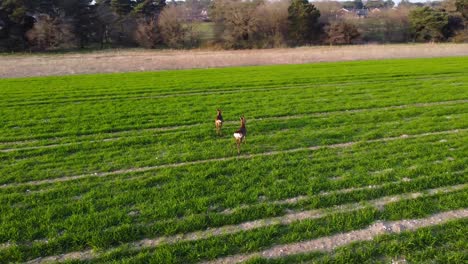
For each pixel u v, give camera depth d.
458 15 87.12
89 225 9.98
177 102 25.30
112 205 11.18
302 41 86.62
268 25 86.31
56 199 11.57
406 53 57.81
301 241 9.35
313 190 11.89
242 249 8.99
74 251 9.09
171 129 19.28
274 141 16.92
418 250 8.93
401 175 12.77
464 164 13.60
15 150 16.34
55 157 15.49
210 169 13.54
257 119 20.95
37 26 74.44
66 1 77.88
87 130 19.14
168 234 9.66
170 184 12.43
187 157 14.95
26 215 10.62
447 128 18.34
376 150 15.40
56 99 26.78
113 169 14.12
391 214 10.37
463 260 8.48
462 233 9.43
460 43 81.81
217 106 23.91
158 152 15.90
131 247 9.19
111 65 47.81
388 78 33.41
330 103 24.11
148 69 44.31
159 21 82.88
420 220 10.18
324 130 18.45
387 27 92.19
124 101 25.92
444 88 28.03
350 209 10.76
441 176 12.52
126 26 85.31
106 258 8.76
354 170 13.41
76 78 36.66
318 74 36.53
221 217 10.27
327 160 14.41
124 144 16.98
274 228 9.72
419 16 87.00
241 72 39.31
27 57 60.84
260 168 13.73
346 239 9.41
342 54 57.66
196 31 86.44
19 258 8.76
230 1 86.25
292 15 84.94
